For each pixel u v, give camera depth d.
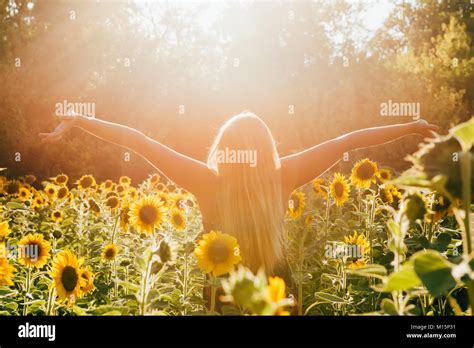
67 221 5.46
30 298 2.95
